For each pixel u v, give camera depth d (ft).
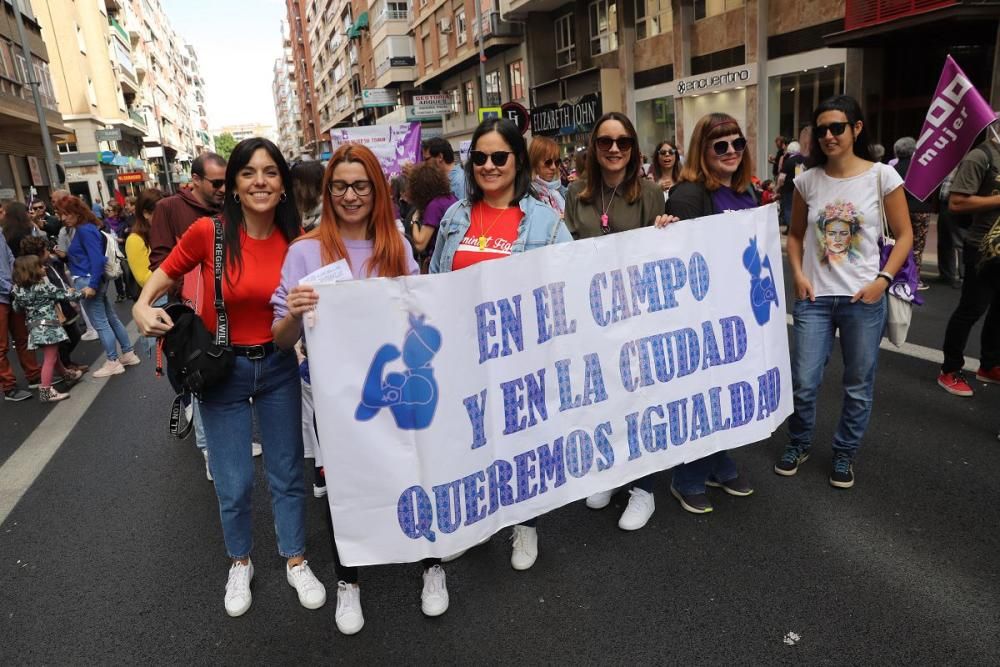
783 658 7.59
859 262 10.85
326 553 10.75
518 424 8.73
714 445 10.37
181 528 11.75
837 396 15.74
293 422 9.06
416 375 7.89
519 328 8.60
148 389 21.04
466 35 99.60
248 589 9.35
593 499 11.25
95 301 22.70
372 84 159.53
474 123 109.70
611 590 9.07
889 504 10.75
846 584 8.82
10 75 70.38
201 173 12.67
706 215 10.37
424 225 15.60
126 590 9.91
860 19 43.19
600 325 9.25
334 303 7.56
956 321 14.88
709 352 10.14
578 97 78.74
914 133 45.85
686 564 9.53
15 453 16.14
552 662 7.80
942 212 25.58
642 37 69.72
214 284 8.29
